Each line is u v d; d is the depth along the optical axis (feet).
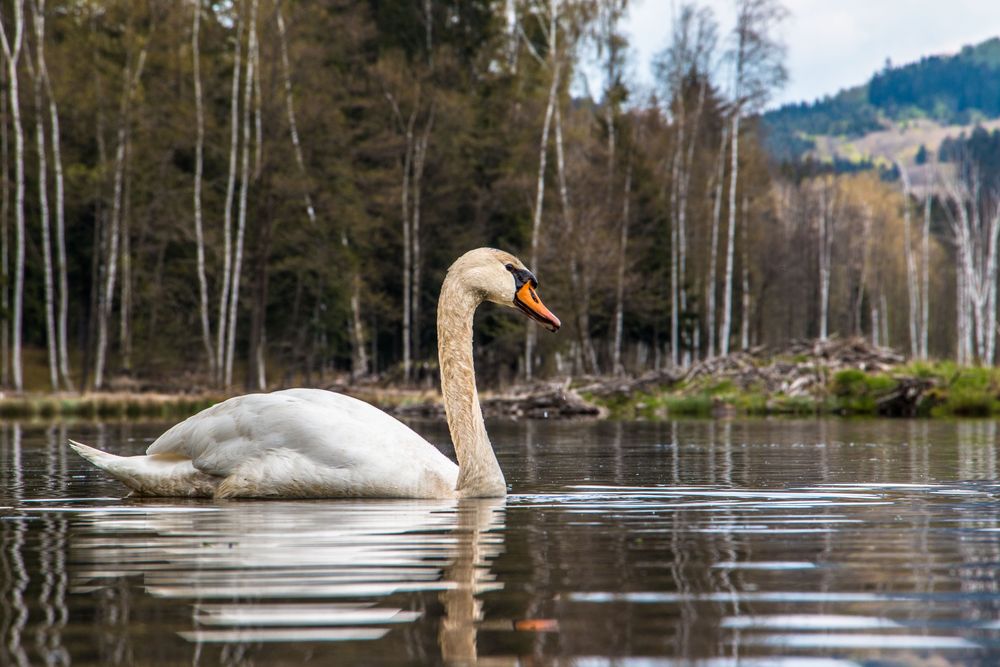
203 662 9.67
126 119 144.05
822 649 10.14
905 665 9.61
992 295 234.79
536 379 144.77
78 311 178.29
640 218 181.37
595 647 10.19
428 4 185.16
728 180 209.26
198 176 143.84
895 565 14.73
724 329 160.56
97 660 9.75
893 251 329.31
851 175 377.50
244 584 13.24
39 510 21.70
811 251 279.28
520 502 22.86
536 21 189.88
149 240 165.07
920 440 49.80
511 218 180.96
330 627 10.97
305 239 158.10
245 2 151.33
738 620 11.33
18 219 130.82
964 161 277.03
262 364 161.27
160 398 110.52
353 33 163.32
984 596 12.61
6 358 153.17
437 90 166.20
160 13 147.33
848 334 294.05
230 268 160.76
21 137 131.75
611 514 20.58
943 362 123.85
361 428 24.36
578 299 156.25
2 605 12.10
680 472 31.09
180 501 23.56
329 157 161.99
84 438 51.08
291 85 150.92
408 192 169.78
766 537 17.34
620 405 110.42
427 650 10.07
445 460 25.17
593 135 187.21
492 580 13.55
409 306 170.30
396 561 14.94
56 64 150.71
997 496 24.08
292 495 23.93
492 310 161.17
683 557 15.35
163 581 13.47
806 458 37.04
